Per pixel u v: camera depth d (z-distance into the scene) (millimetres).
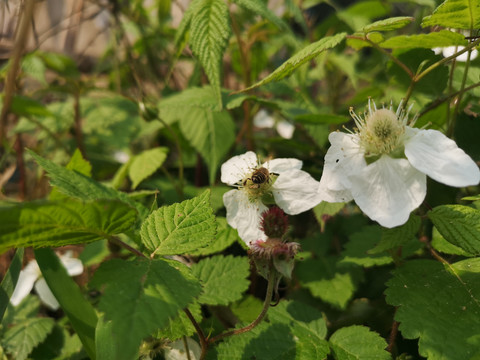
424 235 108
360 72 179
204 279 106
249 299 118
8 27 153
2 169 193
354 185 79
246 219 96
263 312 77
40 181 172
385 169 79
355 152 83
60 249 146
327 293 122
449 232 78
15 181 198
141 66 201
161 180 161
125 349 55
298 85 160
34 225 62
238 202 97
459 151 74
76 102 170
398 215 75
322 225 105
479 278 84
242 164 102
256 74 182
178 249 73
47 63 202
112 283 62
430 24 89
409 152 77
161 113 164
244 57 154
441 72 107
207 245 73
